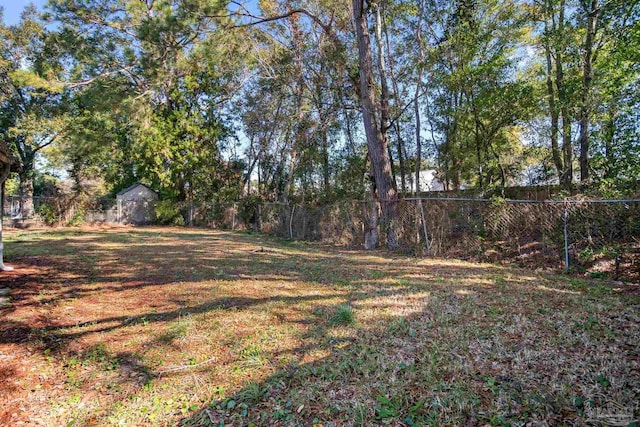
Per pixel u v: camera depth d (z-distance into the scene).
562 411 2.19
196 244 12.38
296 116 18.42
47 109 20.14
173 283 6.29
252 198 20.44
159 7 11.74
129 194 24.66
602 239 6.47
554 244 7.23
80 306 5.02
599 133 9.20
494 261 7.94
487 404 2.31
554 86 13.12
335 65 13.00
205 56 14.67
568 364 2.76
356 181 18.45
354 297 5.03
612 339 3.20
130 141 20.34
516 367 2.76
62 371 3.21
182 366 3.19
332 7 14.07
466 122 14.09
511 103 12.44
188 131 21.41
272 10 16.44
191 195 23.50
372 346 3.30
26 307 4.98
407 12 13.00
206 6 10.95
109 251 10.42
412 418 2.22
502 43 12.80
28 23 21.28
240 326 4.04
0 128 22.81
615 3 8.61
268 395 2.62
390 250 10.23
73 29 14.85
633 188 7.70
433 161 19.03
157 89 15.99
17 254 9.65
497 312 4.13
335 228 12.77
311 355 3.21
